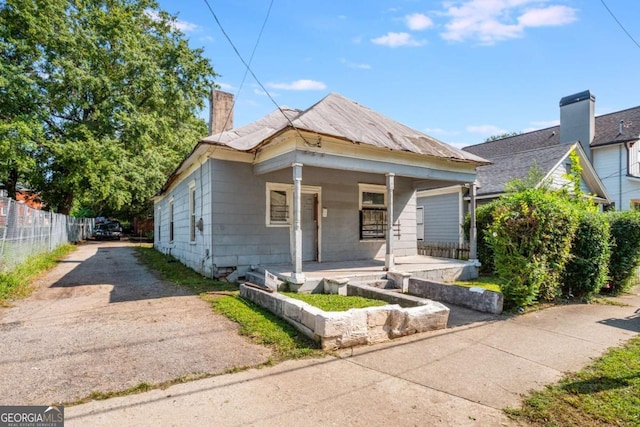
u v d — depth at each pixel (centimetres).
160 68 2028
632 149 1762
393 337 480
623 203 1731
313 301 646
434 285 753
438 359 408
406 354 422
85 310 617
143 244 2509
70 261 1382
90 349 427
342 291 748
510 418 284
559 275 720
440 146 1056
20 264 929
